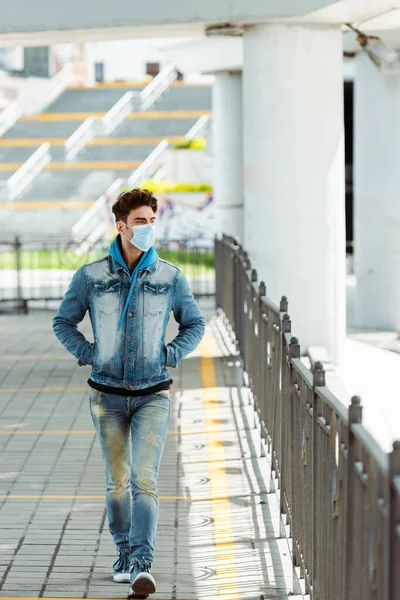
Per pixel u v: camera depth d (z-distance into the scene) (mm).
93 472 12047
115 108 62719
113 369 8133
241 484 11500
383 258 24484
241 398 16000
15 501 10922
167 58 33938
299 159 18250
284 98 18141
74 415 15102
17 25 18047
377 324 24828
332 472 6492
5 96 62625
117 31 18234
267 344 12148
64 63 72562
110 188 56656
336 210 18516
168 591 8438
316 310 18531
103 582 8594
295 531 8664
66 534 9852
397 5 16750
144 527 8016
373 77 24031
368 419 15188
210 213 50844
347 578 5840
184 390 16641
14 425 14508
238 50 30797
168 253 38531
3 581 8648
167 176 56750
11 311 28109
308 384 7512
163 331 8203
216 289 26672
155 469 8133
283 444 9852
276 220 18391
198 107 63688
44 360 19844
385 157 24094
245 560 9156
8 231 54531
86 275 8164
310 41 18094
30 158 58906
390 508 4637
